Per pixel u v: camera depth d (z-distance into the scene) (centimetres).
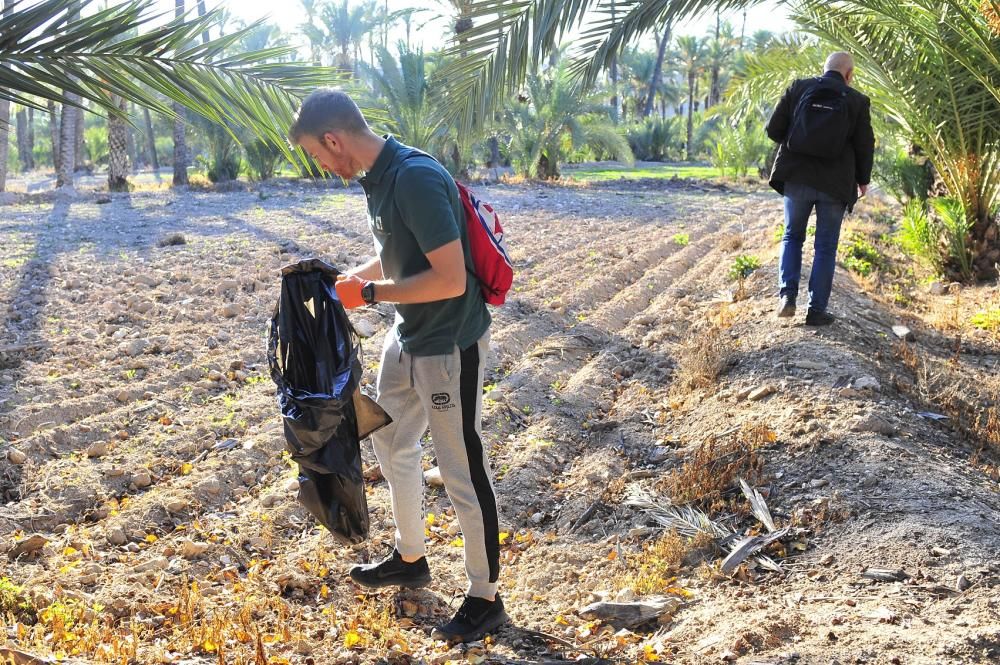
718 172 3241
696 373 557
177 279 853
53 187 2800
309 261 285
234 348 639
